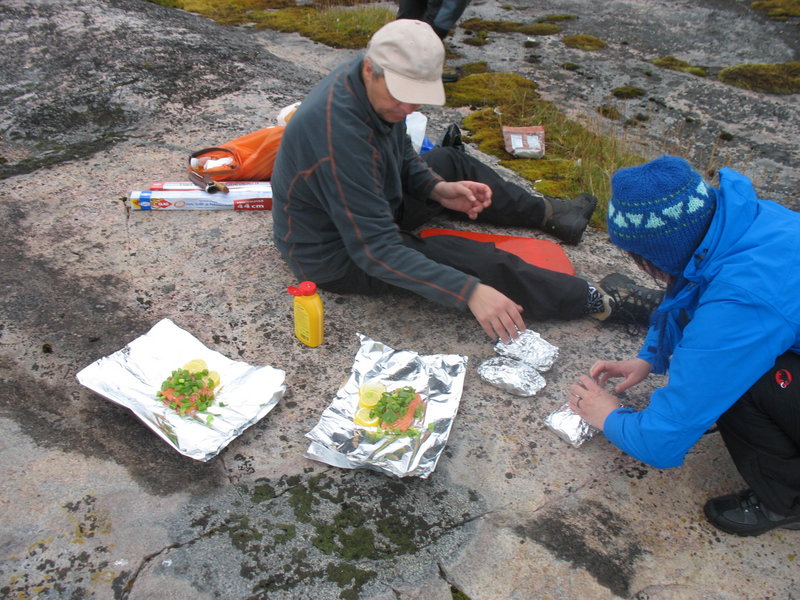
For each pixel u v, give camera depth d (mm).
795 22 6535
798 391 1626
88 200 3064
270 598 1617
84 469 1878
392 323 2473
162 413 1962
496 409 2156
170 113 3861
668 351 1971
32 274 2580
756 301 1470
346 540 1752
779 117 4855
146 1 5695
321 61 5027
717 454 2043
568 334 2475
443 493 1886
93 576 1633
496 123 4305
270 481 1888
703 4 7008
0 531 1708
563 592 1677
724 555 1782
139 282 2586
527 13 6691
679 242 1537
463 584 1679
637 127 4582
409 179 2660
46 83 4039
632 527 1835
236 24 5656
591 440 2068
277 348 2330
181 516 1779
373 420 1981
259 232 2918
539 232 3061
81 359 2230
